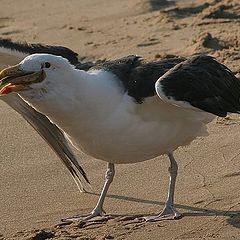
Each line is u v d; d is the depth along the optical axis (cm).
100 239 1129
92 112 1148
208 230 1142
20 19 2369
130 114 1169
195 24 2108
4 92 1109
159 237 1131
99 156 1207
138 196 1297
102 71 1184
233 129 1499
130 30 2142
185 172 1349
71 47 2070
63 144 1334
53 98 1121
